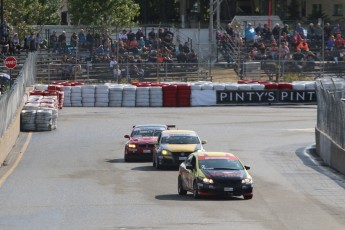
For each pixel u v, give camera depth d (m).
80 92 129.12
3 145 77.25
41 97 112.25
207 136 97.19
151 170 73.00
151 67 141.50
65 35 146.75
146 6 183.00
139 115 117.62
